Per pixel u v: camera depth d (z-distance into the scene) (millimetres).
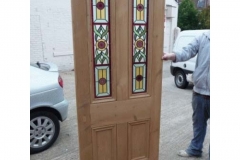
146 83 2107
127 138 2152
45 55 7633
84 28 1786
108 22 1848
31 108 2709
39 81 2820
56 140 3160
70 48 8188
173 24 11266
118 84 1998
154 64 2086
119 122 2082
